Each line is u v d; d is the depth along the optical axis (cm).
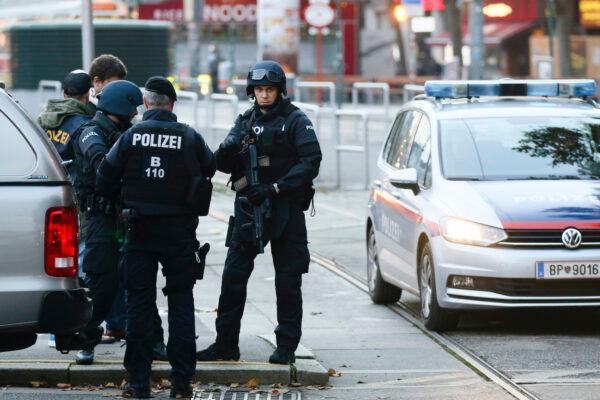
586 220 3119
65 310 2334
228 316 2738
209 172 2519
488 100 3688
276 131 2694
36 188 2331
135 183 2475
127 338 2514
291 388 2650
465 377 2738
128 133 2481
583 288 3111
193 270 2512
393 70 15125
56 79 8775
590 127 3522
